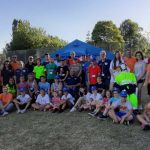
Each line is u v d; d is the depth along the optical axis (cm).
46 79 1184
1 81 1211
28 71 1224
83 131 821
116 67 1019
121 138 754
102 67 1085
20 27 4919
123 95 878
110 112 890
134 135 770
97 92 1048
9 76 1212
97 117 939
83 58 1254
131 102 914
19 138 799
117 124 866
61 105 1062
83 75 1163
